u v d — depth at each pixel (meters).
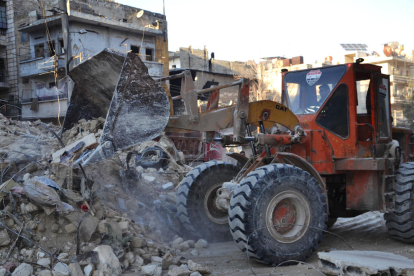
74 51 27.11
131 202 6.18
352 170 5.62
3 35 30.80
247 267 4.59
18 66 30.48
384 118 6.00
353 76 5.53
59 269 3.74
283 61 49.47
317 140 5.42
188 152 14.69
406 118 37.66
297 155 5.33
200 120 4.86
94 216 4.45
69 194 4.52
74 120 6.47
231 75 38.38
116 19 29.61
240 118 4.92
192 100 4.84
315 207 4.82
